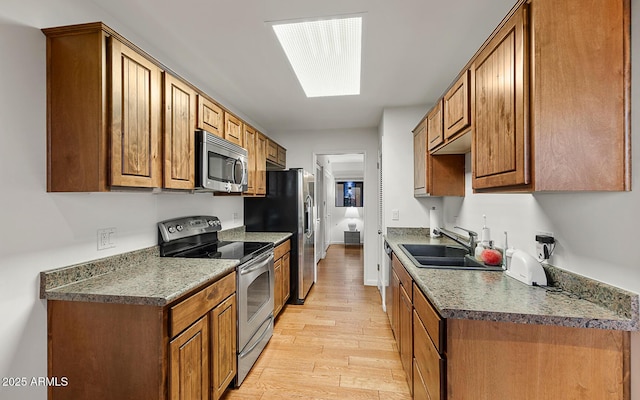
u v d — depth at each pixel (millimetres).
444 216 3178
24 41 1239
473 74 1519
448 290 1291
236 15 1653
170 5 1562
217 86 2695
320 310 3254
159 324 1261
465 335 1103
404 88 2742
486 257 1735
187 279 1497
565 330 1044
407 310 1840
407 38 1906
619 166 997
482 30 1819
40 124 1292
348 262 5746
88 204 1524
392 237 3102
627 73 990
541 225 1440
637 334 983
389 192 3264
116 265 1676
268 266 2541
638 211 957
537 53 1027
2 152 1167
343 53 2105
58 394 1326
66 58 1301
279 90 2797
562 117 1021
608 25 1001
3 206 1169
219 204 3000
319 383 1976
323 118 3768
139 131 1458
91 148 1286
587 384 1031
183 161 1791
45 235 1312
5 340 1180
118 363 1287
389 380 2002
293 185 3523
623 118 995
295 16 1672
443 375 1131
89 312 1305
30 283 1258
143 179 1482
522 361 1070
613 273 1046
